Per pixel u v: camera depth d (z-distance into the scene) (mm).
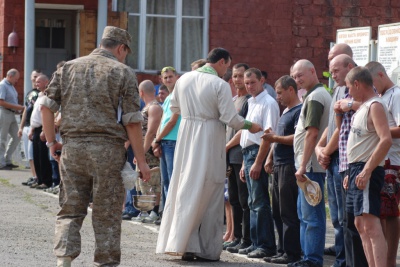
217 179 13562
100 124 10781
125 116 10867
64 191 10953
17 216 17688
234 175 14836
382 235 11125
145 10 29156
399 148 11898
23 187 23000
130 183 10859
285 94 13531
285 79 13516
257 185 13906
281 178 13375
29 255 13273
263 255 13914
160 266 12938
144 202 13797
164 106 17094
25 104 25594
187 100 13578
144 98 17438
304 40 29688
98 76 10859
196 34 29516
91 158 10758
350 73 11281
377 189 11102
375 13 30000
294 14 29594
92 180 10992
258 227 13977
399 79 18609
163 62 29453
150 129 16969
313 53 29766
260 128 13508
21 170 26891
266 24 29500
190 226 13359
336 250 12766
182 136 13602
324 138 12508
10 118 26797
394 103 11969
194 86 13539
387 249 12188
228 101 13336
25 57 26984
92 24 28609
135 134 10984
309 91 12961
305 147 12672
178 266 13023
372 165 10938
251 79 14172
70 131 10859
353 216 11469
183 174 13516
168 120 16719
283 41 29562
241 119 13375
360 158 11117
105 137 10828
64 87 10984
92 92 10820
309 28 29688
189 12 29422
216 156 13555
